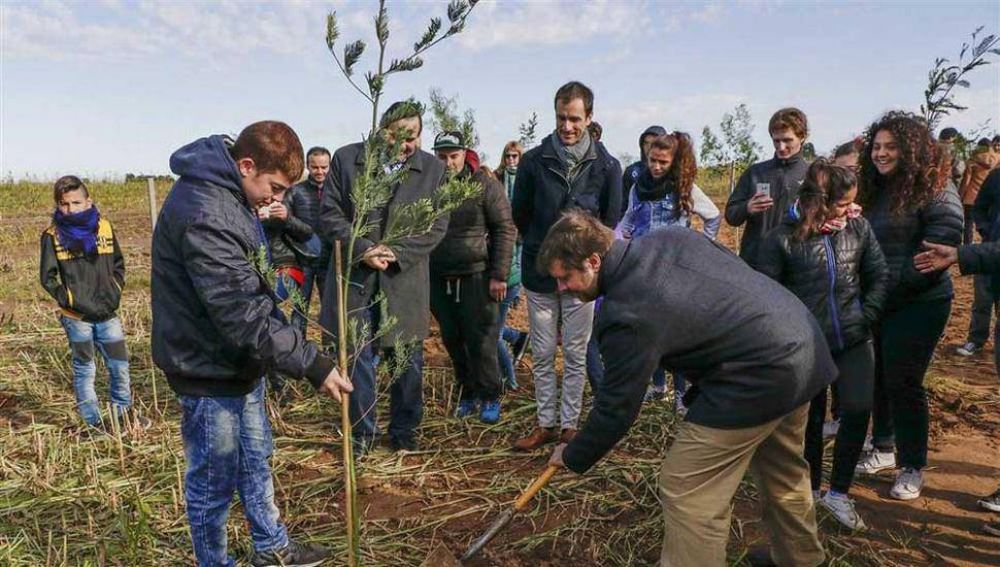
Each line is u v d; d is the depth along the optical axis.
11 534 3.50
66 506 3.78
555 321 4.43
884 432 4.16
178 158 2.58
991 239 3.53
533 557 3.37
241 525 3.57
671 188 4.61
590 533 3.55
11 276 9.85
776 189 4.69
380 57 2.50
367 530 3.59
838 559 3.26
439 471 4.24
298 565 3.20
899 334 3.68
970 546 3.45
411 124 3.94
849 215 3.45
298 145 2.68
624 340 2.50
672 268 2.52
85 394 4.82
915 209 3.55
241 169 2.62
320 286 5.82
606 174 4.33
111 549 3.39
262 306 2.58
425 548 3.43
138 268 10.35
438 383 5.74
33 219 15.62
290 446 4.61
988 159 8.53
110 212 18.53
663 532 3.52
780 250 3.44
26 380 5.71
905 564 3.30
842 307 3.36
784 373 2.50
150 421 4.82
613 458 4.31
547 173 4.33
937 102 3.65
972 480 4.09
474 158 4.71
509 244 4.73
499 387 5.00
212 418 2.75
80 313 4.66
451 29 2.46
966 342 6.60
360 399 4.25
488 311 4.82
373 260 3.88
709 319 2.48
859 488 4.01
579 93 4.18
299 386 5.64
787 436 2.80
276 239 5.21
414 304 4.20
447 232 4.66
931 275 3.51
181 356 2.67
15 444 4.56
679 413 4.92
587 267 2.60
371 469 4.23
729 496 2.69
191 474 2.82
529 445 4.49
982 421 4.91
